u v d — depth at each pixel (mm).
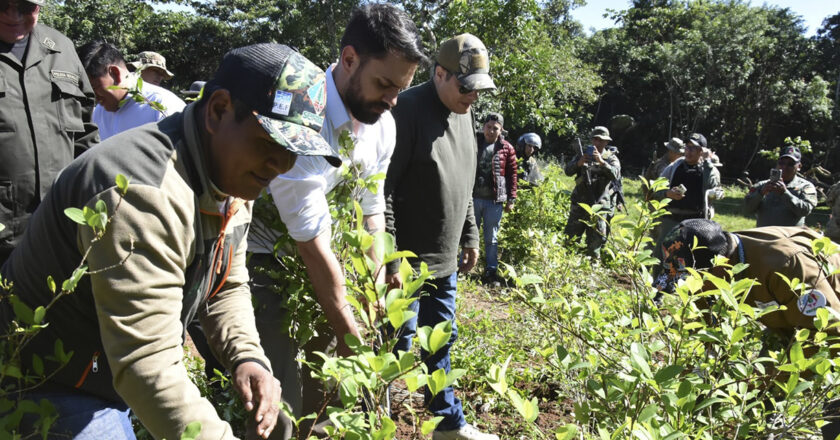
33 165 2738
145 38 40094
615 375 2094
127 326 1339
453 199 3197
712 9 48938
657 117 47906
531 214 9305
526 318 4566
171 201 1390
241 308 1918
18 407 1524
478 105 15023
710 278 2035
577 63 22891
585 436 2217
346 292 2420
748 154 46656
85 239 1354
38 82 2795
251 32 41562
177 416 1384
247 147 1437
